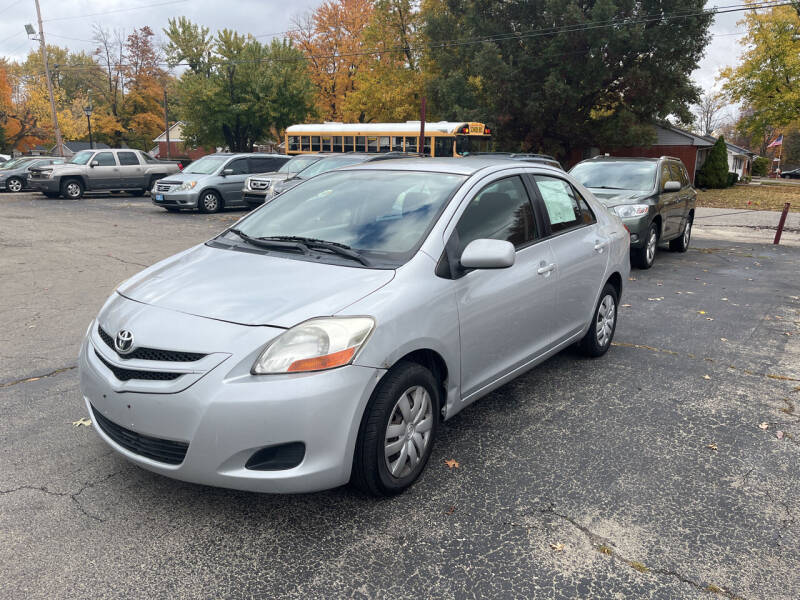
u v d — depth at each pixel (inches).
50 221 590.6
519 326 149.4
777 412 165.6
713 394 176.9
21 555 99.6
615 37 1206.3
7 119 2043.6
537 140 1396.4
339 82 1695.4
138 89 2527.1
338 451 104.0
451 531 109.0
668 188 383.2
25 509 111.9
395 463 116.0
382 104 1531.7
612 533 109.8
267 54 1486.2
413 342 113.6
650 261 384.2
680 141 1648.6
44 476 123.3
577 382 183.0
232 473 100.7
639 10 1277.1
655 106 1327.5
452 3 1429.6
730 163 2098.9
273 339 102.0
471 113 1352.1
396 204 140.4
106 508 113.0
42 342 210.5
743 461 137.7
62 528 106.9
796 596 95.1
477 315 132.3
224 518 111.2
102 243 447.8
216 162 708.0
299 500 117.4
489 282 136.6
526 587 95.7
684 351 216.2
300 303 108.8
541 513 115.3
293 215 149.9
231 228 155.6
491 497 120.2
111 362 108.7
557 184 178.1
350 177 159.9
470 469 130.8
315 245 131.6
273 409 98.7
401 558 101.6
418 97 1560.0
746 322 257.8
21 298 275.1
